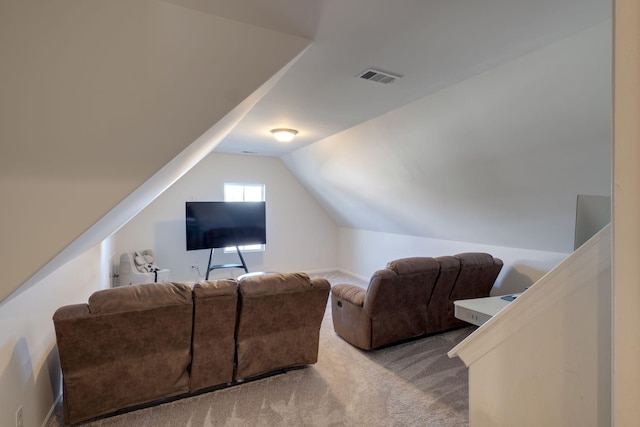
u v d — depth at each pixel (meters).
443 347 3.24
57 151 1.38
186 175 5.61
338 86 2.49
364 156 4.08
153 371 2.16
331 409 2.24
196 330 2.25
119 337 1.99
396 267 2.95
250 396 2.38
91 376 1.99
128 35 1.44
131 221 5.22
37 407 1.96
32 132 1.34
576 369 0.78
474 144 2.86
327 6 1.51
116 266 5.06
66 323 1.82
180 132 1.53
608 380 0.73
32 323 1.93
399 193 4.34
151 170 1.50
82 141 1.41
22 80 1.32
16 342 1.71
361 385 2.55
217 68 1.58
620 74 0.52
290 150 5.29
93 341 1.93
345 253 6.89
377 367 2.85
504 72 2.17
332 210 6.51
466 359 1.04
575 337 0.79
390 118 3.19
